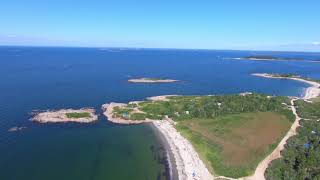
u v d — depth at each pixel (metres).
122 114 138.00
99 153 99.00
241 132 116.00
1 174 81.56
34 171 84.25
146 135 116.56
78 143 106.38
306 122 126.44
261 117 132.88
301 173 82.62
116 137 113.69
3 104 150.88
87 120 130.50
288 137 113.88
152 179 83.81
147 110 145.25
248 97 162.25
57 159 92.81
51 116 131.75
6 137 108.62
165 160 95.69
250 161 94.44
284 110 141.62
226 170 89.25
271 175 84.62
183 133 117.69
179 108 147.12
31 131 115.88
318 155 91.56
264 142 107.56
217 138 111.06
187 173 87.56
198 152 101.19
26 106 148.38
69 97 172.00
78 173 84.88
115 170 87.94
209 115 136.00
